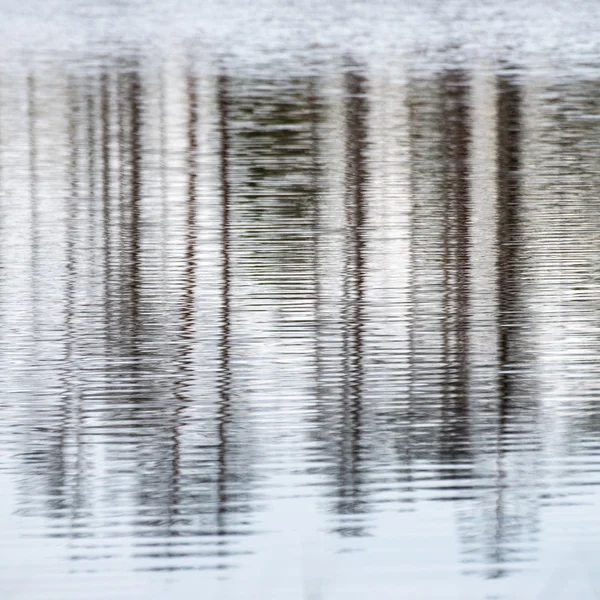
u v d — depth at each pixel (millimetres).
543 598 26281
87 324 43781
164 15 197875
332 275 49562
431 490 30984
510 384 37969
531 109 93625
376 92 104312
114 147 79500
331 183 67562
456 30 170250
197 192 65625
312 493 30875
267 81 112375
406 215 59781
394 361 39875
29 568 27516
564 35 161750
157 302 46281
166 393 37281
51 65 127062
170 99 101250
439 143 79562
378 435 34219
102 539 28750
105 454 33094
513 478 31594
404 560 27797
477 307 45250
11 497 30734
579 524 29219
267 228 57438
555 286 47781
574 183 66812
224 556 28016
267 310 45188
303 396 37000
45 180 69438
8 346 41438
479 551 28094
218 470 32094
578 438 33969
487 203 62188
